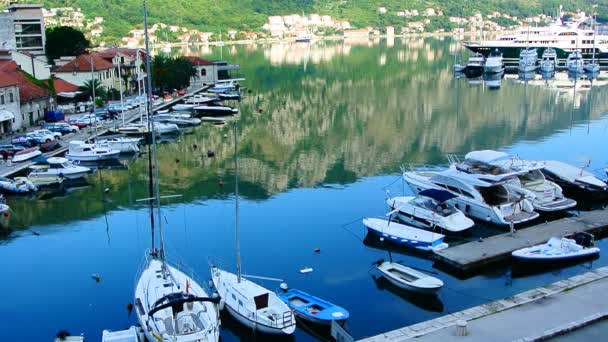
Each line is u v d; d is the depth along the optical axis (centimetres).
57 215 5059
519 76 14950
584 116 9338
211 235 4497
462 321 2688
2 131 7575
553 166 5544
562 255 3791
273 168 6588
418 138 8112
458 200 4781
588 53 15838
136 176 6306
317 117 9888
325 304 3225
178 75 11900
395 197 5056
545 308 2906
